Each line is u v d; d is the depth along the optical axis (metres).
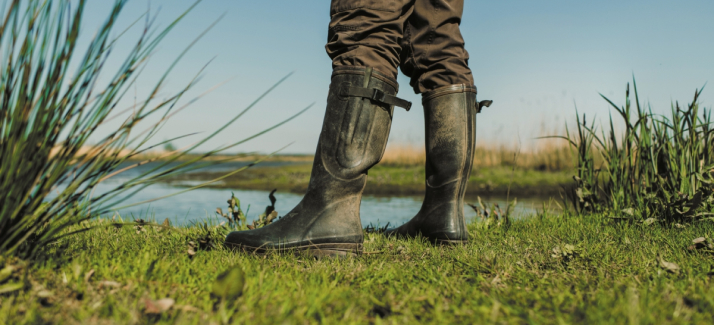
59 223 1.17
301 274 1.17
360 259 1.44
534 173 7.65
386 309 0.90
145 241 1.53
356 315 0.87
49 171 1.02
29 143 0.96
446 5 1.70
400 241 1.74
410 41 1.76
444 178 1.74
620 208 2.35
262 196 5.88
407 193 6.30
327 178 1.48
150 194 5.95
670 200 1.99
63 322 0.78
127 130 1.05
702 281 1.05
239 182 7.84
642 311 0.82
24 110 0.96
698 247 1.39
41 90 0.97
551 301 0.92
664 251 1.43
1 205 0.97
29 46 0.96
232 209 1.99
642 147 2.34
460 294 0.99
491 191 6.17
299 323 0.81
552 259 1.35
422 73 1.79
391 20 1.50
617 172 2.46
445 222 1.74
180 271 1.07
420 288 1.07
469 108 1.73
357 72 1.46
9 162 0.97
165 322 0.80
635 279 1.09
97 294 0.91
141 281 0.99
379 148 1.53
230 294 0.89
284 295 0.96
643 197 2.17
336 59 1.51
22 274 0.93
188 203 4.91
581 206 2.59
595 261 1.31
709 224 1.85
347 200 1.50
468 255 1.43
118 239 1.56
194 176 10.38
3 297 0.86
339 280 1.13
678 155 2.22
